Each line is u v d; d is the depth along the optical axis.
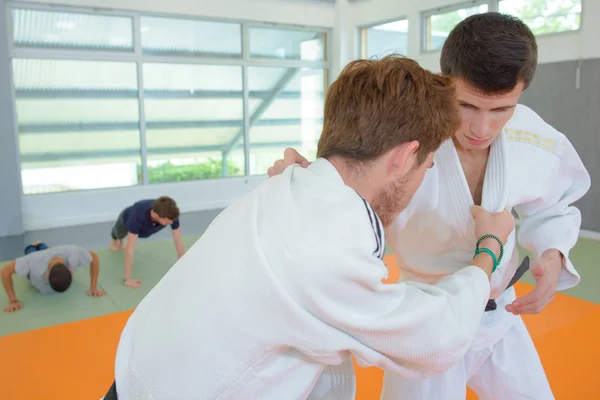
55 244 6.20
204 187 8.35
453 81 0.98
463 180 1.17
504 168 1.17
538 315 3.45
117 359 0.91
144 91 7.62
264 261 0.76
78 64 7.06
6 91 6.46
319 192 0.82
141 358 0.83
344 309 0.77
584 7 5.77
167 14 7.57
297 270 0.74
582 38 5.83
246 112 8.62
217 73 8.24
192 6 7.64
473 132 1.05
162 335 0.82
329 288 0.74
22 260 3.96
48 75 6.88
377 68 0.84
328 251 0.74
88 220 7.37
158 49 7.66
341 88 0.85
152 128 7.79
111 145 7.52
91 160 7.40
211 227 0.91
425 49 8.01
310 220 0.78
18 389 2.61
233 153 8.66
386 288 0.80
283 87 8.97
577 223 1.35
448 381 1.27
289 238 0.76
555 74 6.14
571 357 2.81
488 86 0.96
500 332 1.31
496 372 1.36
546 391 1.37
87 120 7.26
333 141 0.86
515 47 0.94
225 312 0.76
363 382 2.57
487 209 1.18
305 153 9.50
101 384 2.66
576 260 4.99
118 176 7.65
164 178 8.05
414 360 0.84
